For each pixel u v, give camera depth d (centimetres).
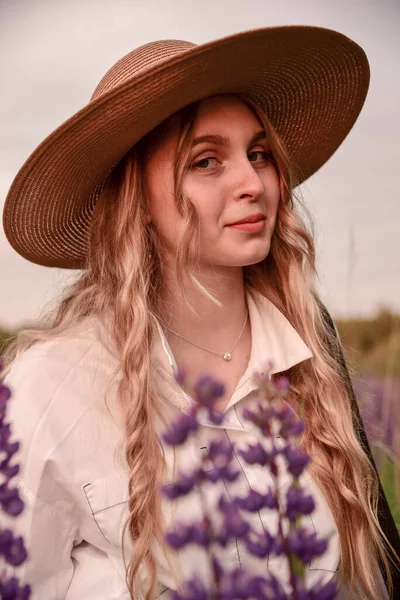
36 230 210
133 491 163
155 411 177
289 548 84
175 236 183
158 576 166
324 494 183
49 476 167
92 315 191
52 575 168
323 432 191
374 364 310
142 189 187
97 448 171
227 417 175
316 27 175
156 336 183
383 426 252
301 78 197
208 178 175
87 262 206
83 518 170
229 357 190
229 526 81
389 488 239
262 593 76
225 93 179
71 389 175
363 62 200
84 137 180
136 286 183
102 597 167
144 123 174
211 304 187
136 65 188
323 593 81
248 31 163
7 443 105
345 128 221
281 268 203
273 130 182
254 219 173
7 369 188
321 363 198
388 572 188
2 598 94
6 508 104
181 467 167
